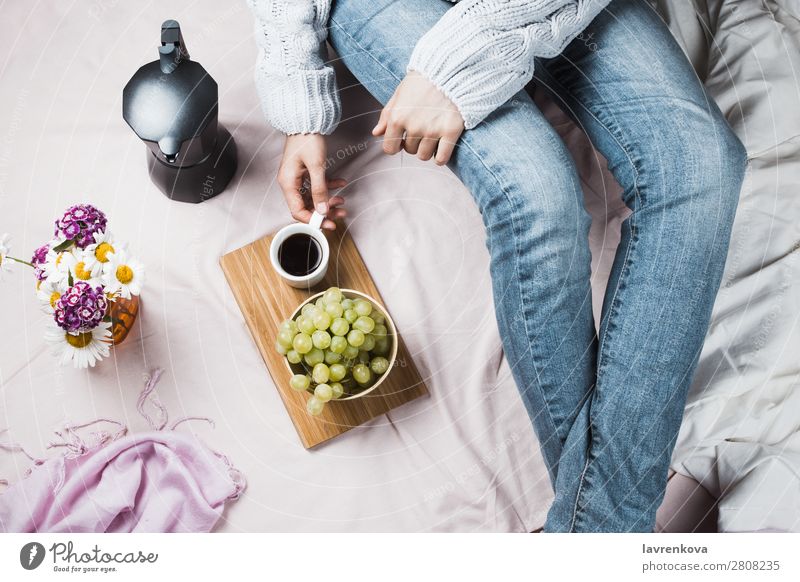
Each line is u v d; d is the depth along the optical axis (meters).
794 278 1.06
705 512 1.05
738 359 1.05
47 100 1.19
